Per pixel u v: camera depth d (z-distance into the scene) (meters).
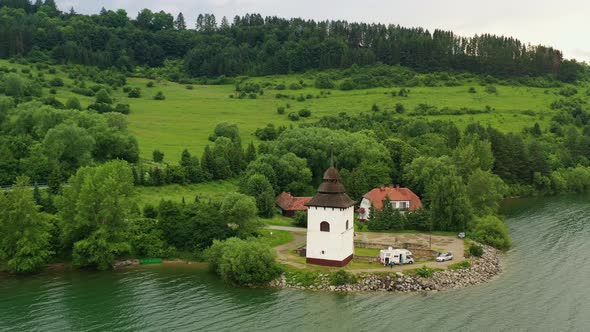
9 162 132.75
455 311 80.25
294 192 150.00
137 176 137.62
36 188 111.62
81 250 97.44
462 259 100.19
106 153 152.62
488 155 175.88
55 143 135.62
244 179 143.00
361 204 144.88
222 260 93.50
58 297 84.81
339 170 165.88
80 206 99.19
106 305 81.81
